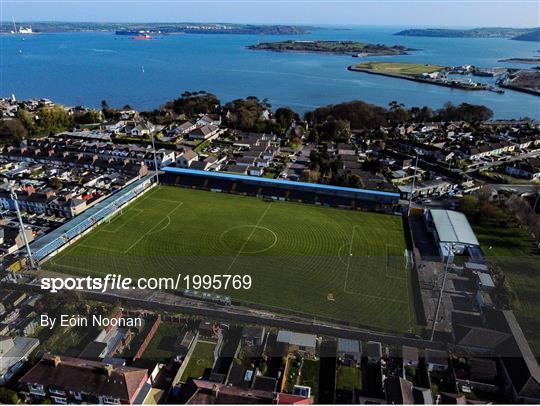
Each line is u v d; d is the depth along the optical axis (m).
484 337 79.88
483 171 185.50
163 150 197.12
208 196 155.88
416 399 68.00
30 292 95.94
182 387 70.50
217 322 86.38
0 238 114.44
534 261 114.56
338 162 183.38
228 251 116.94
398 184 166.75
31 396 68.81
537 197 145.38
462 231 122.88
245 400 63.25
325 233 129.00
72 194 142.12
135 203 147.50
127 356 78.00
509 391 71.56
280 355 78.75
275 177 174.75
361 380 74.06
